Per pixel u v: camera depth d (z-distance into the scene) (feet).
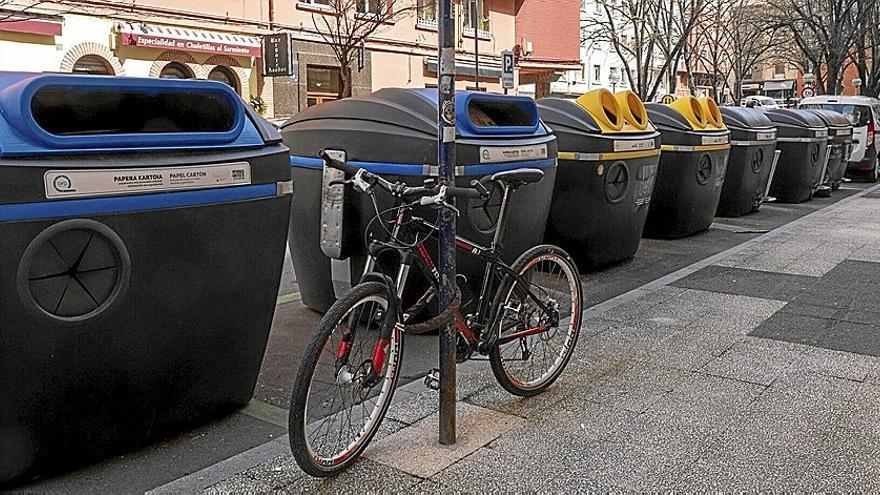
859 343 17.20
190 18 63.00
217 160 11.53
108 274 10.61
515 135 18.30
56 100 11.34
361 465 11.44
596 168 23.53
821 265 25.72
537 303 14.02
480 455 11.75
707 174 31.07
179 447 12.12
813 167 43.52
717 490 10.72
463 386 14.47
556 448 11.97
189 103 12.39
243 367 12.87
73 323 10.28
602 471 11.25
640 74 79.36
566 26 102.01
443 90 11.37
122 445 11.69
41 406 10.45
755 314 19.66
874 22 98.32
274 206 12.39
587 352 16.60
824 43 95.09
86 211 10.17
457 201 16.52
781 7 106.73
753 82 203.00
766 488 10.75
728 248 29.45
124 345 10.94
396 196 11.75
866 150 59.57
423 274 12.65
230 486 10.86
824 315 19.51
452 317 11.80
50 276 10.07
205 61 63.82
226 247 11.76
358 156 17.48
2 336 9.78
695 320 19.11
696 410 13.43
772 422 12.92
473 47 92.22
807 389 14.42
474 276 17.17
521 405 13.64
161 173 10.85
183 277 11.33
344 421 11.41
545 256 14.05
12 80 10.54
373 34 79.82
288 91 70.90
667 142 29.94
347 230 17.78
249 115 12.73
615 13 120.88
